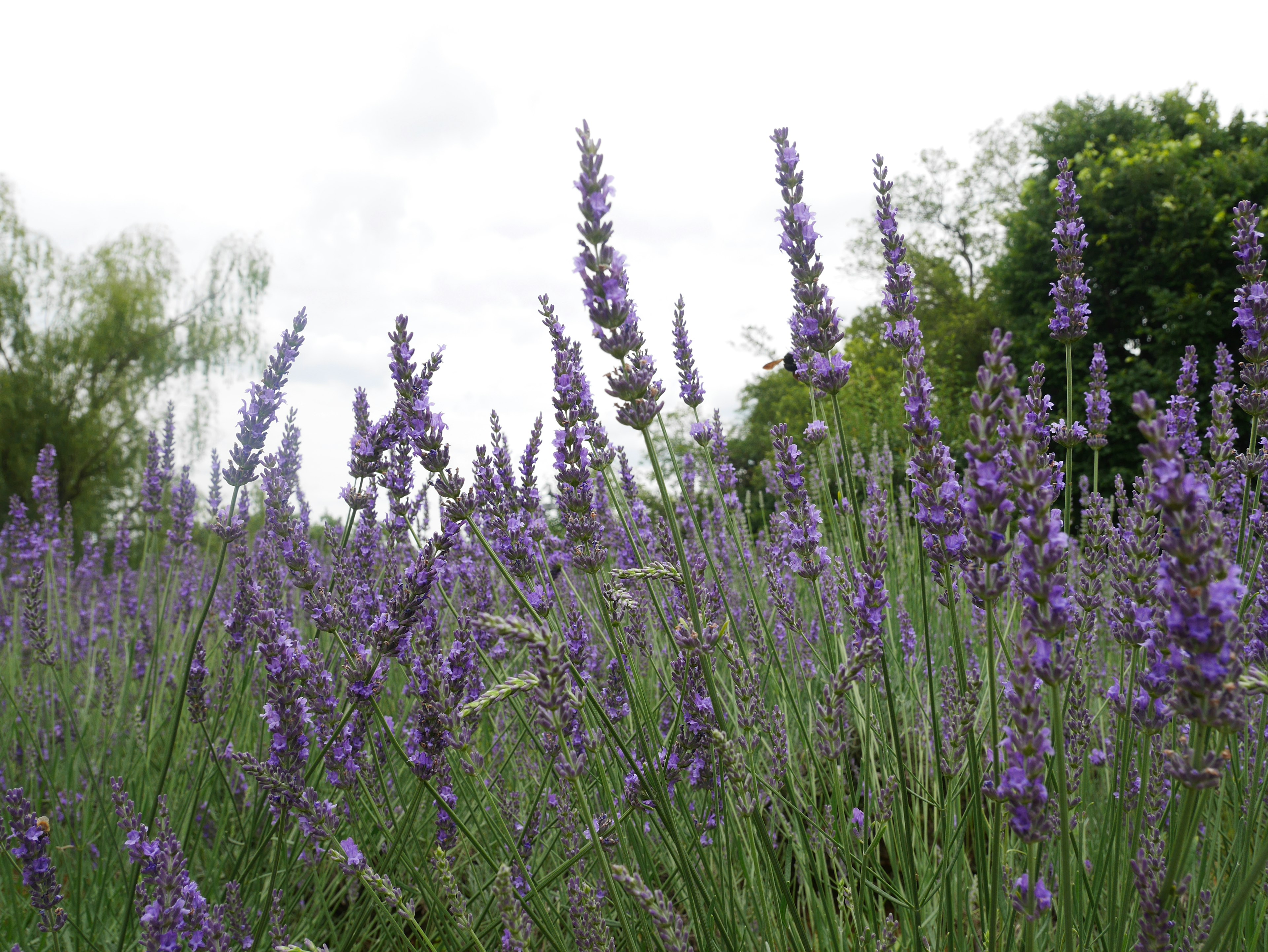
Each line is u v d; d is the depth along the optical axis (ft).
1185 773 3.86
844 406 47.34
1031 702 4.11
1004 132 93.45
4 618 17.16
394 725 9.00
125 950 7.83
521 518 7.93
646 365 5.72
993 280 68.18
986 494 4.35
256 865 7.18
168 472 15.61
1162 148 55.26
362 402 8.19
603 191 5.56
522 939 4.80
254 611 9.04
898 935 5.77
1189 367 8.82
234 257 86.53
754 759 6.24
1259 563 6.95
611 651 8.62
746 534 16.47
